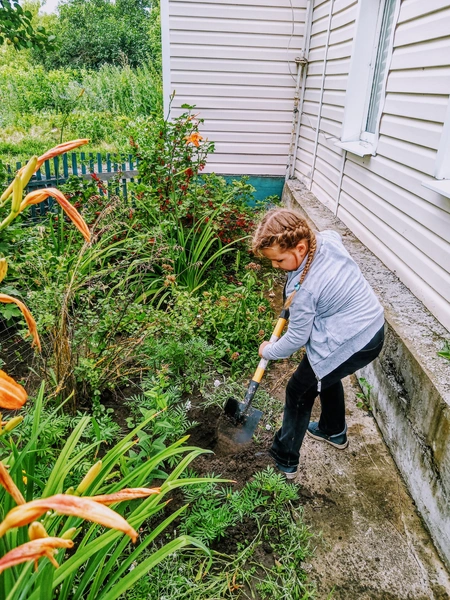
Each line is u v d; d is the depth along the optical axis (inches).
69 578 57.6
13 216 43.5
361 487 98.3
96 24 859.4
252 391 101.4
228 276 186.5
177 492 91.4
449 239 105.4
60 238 169.2
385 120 142.9
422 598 77.5
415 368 96.2
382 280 132.2
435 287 112.0
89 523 80.0
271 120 257.6
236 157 265.0
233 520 85.7
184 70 244.1
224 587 74.9
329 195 204.4
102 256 149.6
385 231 142.8
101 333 114.7
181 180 189.0
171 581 73.7
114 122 480.1
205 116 254.1
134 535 29.4
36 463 82.7
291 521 88.2
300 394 90.0
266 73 247.1
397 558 83.9
